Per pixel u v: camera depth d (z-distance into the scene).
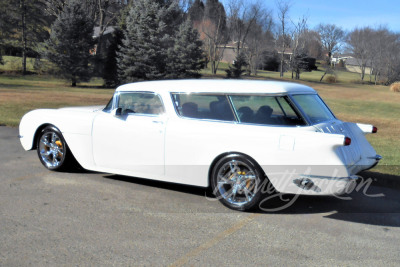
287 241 4.02
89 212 4.66
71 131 6.03
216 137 4.81
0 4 49.16
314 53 110.69
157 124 5.26
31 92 26.27
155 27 42.25
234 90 4.89
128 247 3.77
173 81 5.48
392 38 87.44
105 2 55.78
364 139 5.53
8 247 3.69
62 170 6.44
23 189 5.44
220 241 3.97
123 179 6.11
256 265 3.48
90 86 43.97
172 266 3.42
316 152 4.33
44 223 4.29
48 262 3.43
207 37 73.50
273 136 4.52
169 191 5.59
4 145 8.38
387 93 51.25
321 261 3.60
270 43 80.12
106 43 63.28
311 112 4.87
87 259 3.50
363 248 3.89
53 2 53.28
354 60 121.56
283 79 71.94
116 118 5.66
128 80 41.19
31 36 51.94
